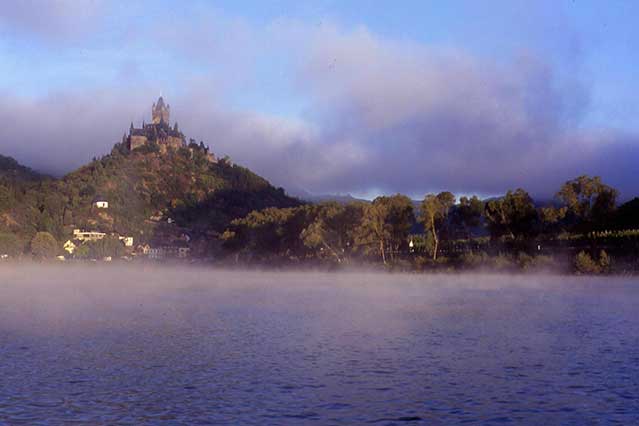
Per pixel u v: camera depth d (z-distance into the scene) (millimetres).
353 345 52875
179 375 41344
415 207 194125
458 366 44062
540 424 31469
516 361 45812
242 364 44938
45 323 68062
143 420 31906
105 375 41375
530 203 169125
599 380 39781
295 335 58812
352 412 33312
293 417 32469
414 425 31359
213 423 31531
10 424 31141
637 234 154500
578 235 166125
